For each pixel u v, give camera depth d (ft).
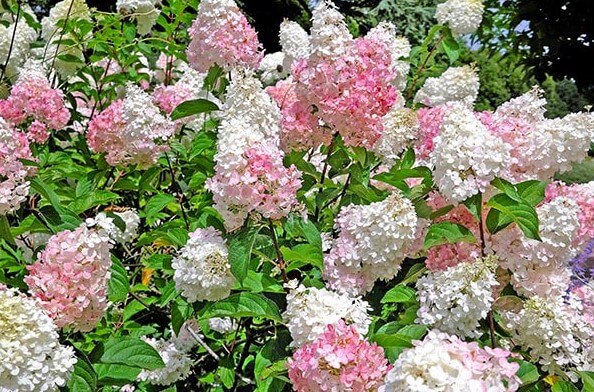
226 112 5.75
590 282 7.11
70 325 4.76
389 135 6.58
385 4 29.89
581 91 25.11
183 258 5.14
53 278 4.61
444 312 4.59
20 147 6.01
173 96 8.01
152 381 6.21
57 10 9.68
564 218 5.11
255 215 5.05
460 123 4.99
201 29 6.90
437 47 10.13
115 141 6.99
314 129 6.00
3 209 5.17
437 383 3.70
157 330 6.98
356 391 4.24
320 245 5.16
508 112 6.15
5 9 9.63
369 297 5.70
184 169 7.50
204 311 4.99
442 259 5.16
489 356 3.90
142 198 8.01
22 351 4.12
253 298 4.95
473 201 5.03
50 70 8.79
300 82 5.92
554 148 5.60
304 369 4.33
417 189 5.71
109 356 4.91
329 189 6.19
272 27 31.45
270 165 4.88
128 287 5.27
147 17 9.36
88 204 6.49
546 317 4.91
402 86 9.05
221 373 5.88
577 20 22.62
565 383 4.92
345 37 5.84
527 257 5.18
